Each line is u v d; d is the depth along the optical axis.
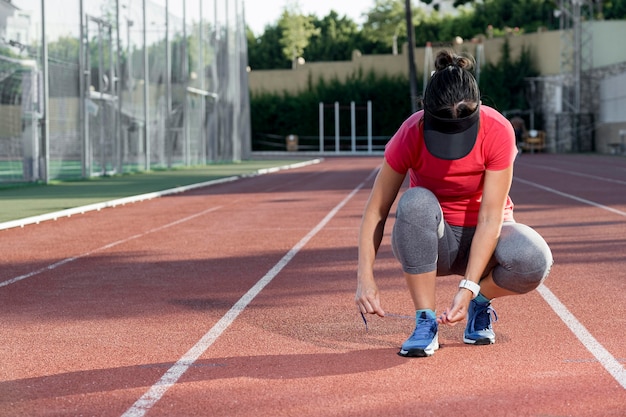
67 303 5.80
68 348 4.49
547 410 3.27
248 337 4.70
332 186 19.83
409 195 4.12
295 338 4.65
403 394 3.52
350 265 7.44
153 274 7.07
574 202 13.86
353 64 56.00
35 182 19.14
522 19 69.25
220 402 3.45
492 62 53.44
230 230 10.48
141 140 25.25
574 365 3.97
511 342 4.48
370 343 4.50
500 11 70.12
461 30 70.94
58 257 8.20
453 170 4.04
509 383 3.67
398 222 4.13
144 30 25.14
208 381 3.78
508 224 4.23
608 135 47.66
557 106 49.88
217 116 32.84
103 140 22.39
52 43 19.59
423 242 4.10
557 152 50.22
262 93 56.97
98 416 3.29
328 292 6.11
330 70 56.22
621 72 45.91
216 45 32.50
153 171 25.92
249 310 5.49
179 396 3.55
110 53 22.69
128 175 23.64
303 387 3.65
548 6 66.19
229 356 4.26
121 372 3.97
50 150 19.70
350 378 3.79
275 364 4.07
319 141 56.06
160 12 26.45
